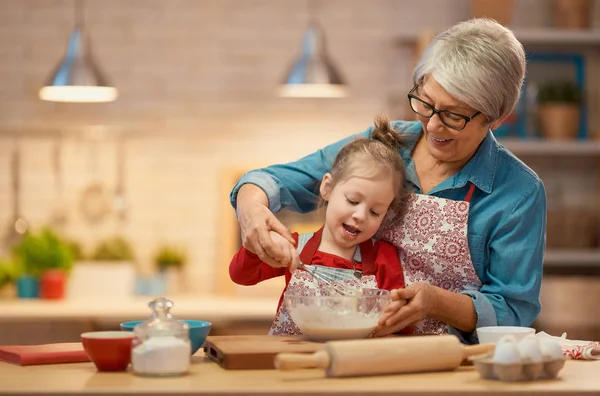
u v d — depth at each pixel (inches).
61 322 200.8
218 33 204.8
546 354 68.0
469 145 82.2
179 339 68.5
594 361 78.0
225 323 184.7
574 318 180.7
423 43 186.5
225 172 204.2
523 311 84.5
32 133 203.9
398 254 87.9
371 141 87.1
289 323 83.8
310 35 182.5
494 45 79.0
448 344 70.2
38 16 204.2
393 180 84.5
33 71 204.2
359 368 66.6
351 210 83.6
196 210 204.5
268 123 205.2
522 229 84.9
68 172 204.2
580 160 204.8
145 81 204.5
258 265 84.9
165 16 204.7
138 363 67.7
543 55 204.4
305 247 87.5
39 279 187.5
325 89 191.0
